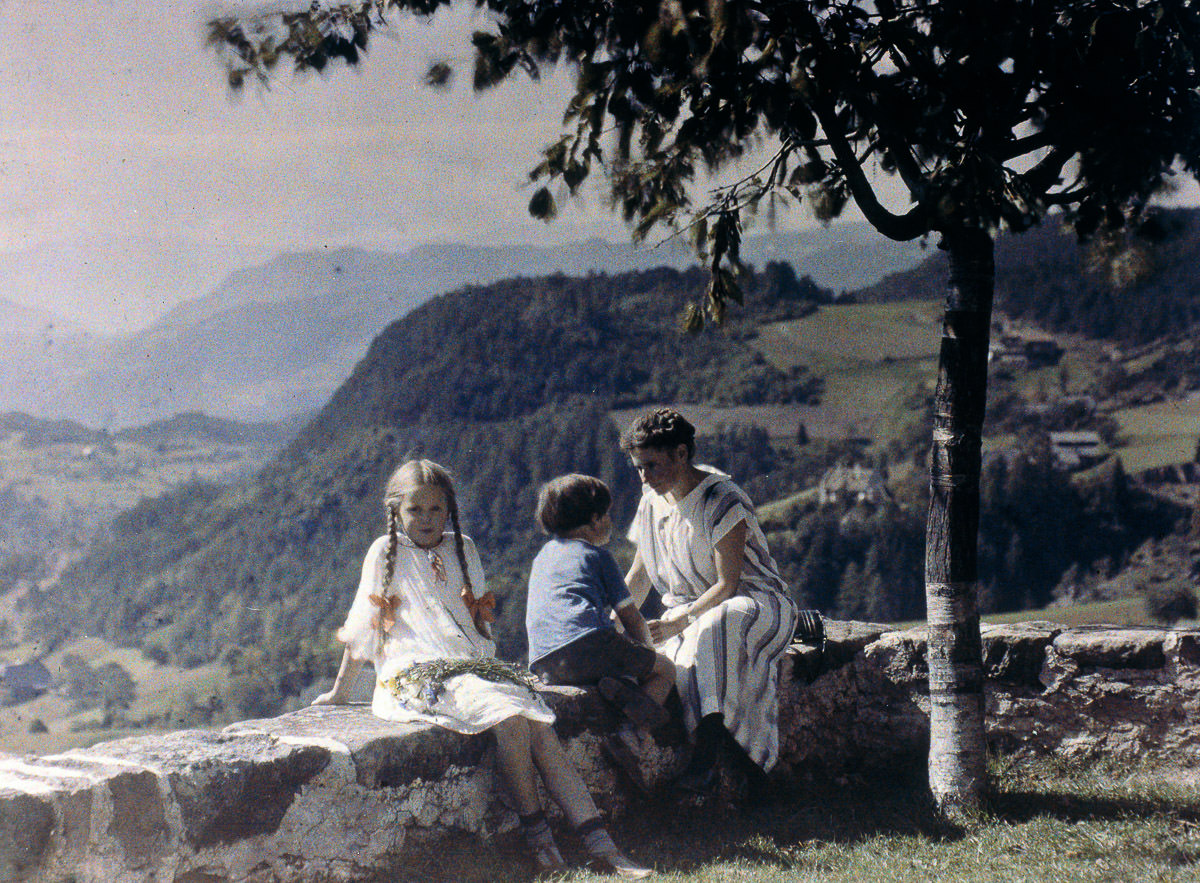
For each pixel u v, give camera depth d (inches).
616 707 182.4
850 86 173.6
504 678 164.2
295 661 3978.8
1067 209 206.4
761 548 202.7
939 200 173.3
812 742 220.8
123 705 3922.2
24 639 5546.3
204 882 130.4
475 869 154.6
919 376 7765.8
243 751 138.8
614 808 184.7
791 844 178.1
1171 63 170.6
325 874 142.5
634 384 7819.9
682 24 161.2
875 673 226.7
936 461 191.2
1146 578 4392.2
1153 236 204.1
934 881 149.2
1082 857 155.7
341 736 150.0
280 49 191.9
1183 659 205.0
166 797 127.2
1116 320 6998.0
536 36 181.9
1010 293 7632.9
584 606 182.7
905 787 215.5
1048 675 215.5
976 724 189.8
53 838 117.2
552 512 192.1
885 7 176.6
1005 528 4879.4
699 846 177.2
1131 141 176.6
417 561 172.7
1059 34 174.7
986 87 175.9
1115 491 4972.9
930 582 192.2
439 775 157.2
